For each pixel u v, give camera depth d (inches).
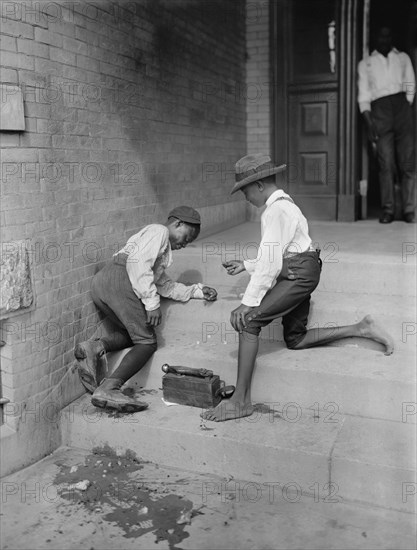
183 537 92.3
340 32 218.1
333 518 96.9
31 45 109.9
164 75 165.6
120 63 141.8
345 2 214.8
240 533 93.3
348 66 219.3
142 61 152.9
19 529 94.5
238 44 223.0
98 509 100.1
